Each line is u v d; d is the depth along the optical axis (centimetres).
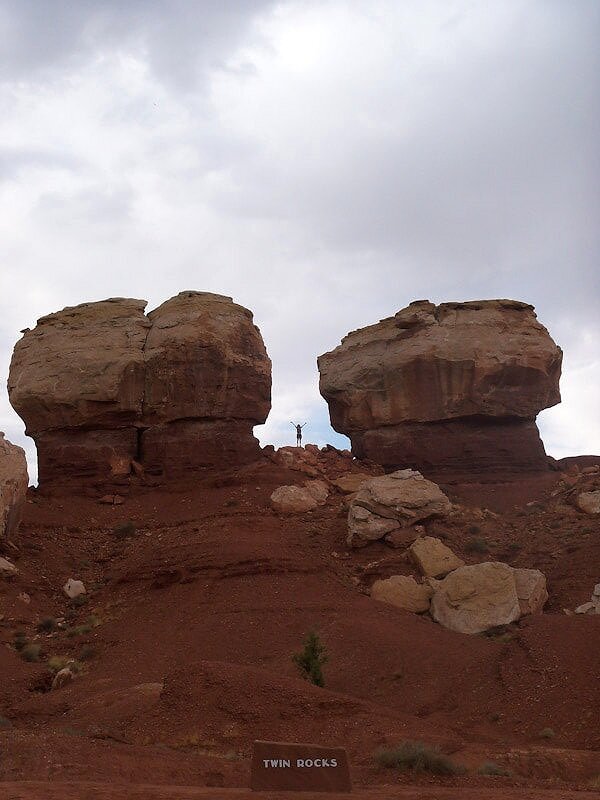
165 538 5019
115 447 6047
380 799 1513
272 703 2609
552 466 6512
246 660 3578
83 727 2664
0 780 1712
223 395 6106
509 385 6406
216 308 6300
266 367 6384
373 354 6675
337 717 2589
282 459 6091
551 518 5275
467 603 3916
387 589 4178
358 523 4700
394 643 3541
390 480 4944
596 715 2731
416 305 6638
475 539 4991
